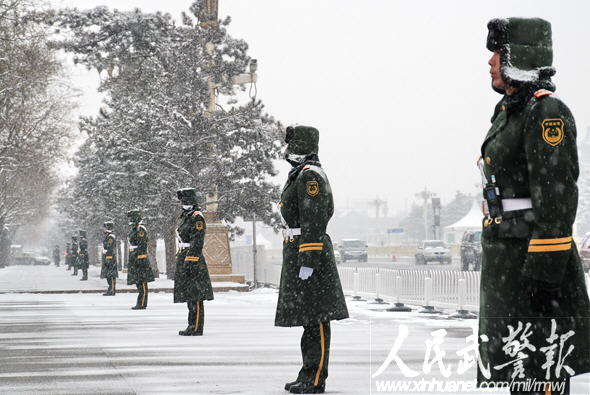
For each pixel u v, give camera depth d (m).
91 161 59.12
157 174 41.28
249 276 41.88
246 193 40.41
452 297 21.39
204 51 42.72
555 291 5.51
